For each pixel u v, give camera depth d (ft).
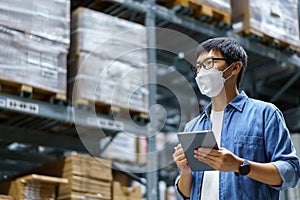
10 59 11.89
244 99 7.63
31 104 12.27
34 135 15.33
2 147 18.90
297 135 17.53
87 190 12.82
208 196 7.34
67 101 13.15
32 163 18.80
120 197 13.69
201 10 15.17
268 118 7.25
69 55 13.56
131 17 16.26
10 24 12.01
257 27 16.08
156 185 13.61
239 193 7.04
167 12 14.97
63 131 15.60
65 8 13.16
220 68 7.57
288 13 17.25
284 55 17.37
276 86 21.29
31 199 12.09
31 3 12.52
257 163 6.66
